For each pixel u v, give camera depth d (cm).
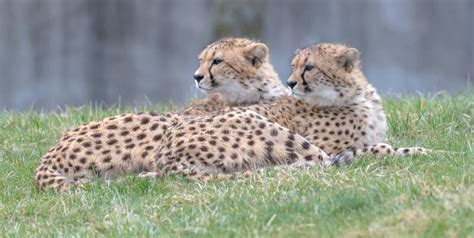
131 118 1281
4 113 1658
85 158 1259
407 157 1238
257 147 1236
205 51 1437
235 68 1409
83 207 1162
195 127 1242
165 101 2670
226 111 1266
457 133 1401
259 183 1169
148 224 1080
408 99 1605
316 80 1326
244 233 1017
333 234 984
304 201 1084
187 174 1214
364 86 1355
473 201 1016
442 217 981
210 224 1059
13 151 1454
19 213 1177
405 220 989
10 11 2664
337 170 1197
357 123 1323
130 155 1257
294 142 1250
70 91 2669
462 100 1537
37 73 2670
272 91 1424
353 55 1339
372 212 1031
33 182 1305
